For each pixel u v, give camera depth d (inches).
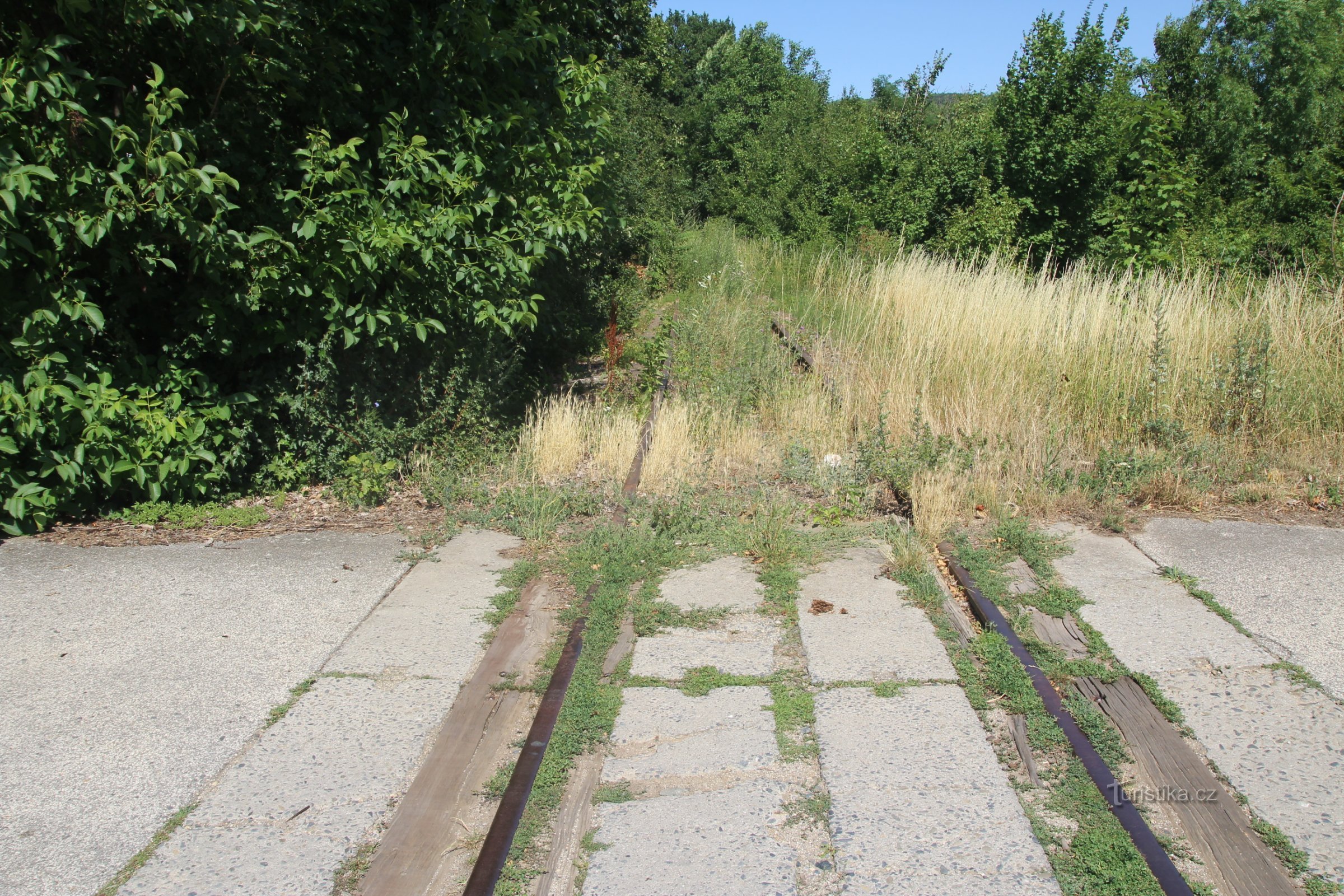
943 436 265.6
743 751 139.2
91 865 115.6
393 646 173.2
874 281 521.3
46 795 129.3
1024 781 130.1
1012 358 328.5
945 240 677.9
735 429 307.4
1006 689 151.7
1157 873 109.9
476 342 286.0
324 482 265.4
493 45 257.1
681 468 275.7
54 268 216.8
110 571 207.3
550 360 437.1
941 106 938.7
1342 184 772.0
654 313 601.0
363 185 249.0
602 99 320.8
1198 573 199.9
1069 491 247.8
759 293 664.4
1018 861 113.8
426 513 248.8
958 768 132.7
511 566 213.2
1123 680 155.4
